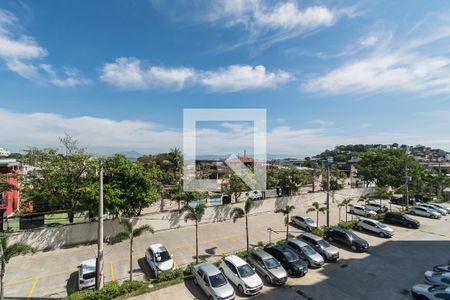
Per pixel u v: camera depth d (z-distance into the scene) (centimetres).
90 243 2209
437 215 3284
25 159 2242
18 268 1747
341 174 5200
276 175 4128
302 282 1587
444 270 1611
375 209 3522
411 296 1424
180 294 1419
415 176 4647
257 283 1445
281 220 3045
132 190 2323
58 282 1570
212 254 2006
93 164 2267
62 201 2325
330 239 2364
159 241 2277
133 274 1673
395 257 1988
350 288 1514
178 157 3500
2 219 2678
